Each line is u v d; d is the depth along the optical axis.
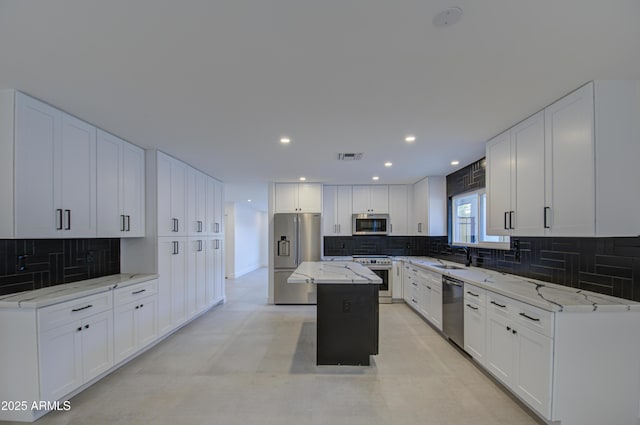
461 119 2.47
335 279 2.80
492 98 2.09
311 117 2.42
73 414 2.18
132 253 3.48
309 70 1.71
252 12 1.25
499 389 2.54
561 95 2.05
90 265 3.09
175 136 2.94
